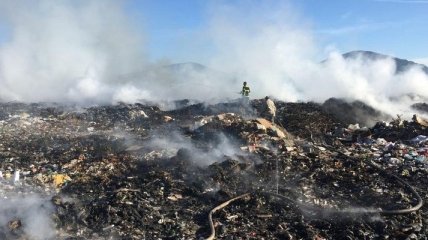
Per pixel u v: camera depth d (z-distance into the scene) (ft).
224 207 73.87
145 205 73.05
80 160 98.84
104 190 81.20
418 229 66.18
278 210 73.51
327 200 77.56
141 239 62.34
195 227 66.69
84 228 64.95
